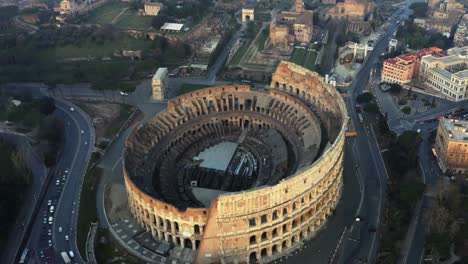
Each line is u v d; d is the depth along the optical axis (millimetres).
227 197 166375
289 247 187625
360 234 193125
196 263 176000
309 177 178750
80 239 194875
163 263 178625
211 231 173500
